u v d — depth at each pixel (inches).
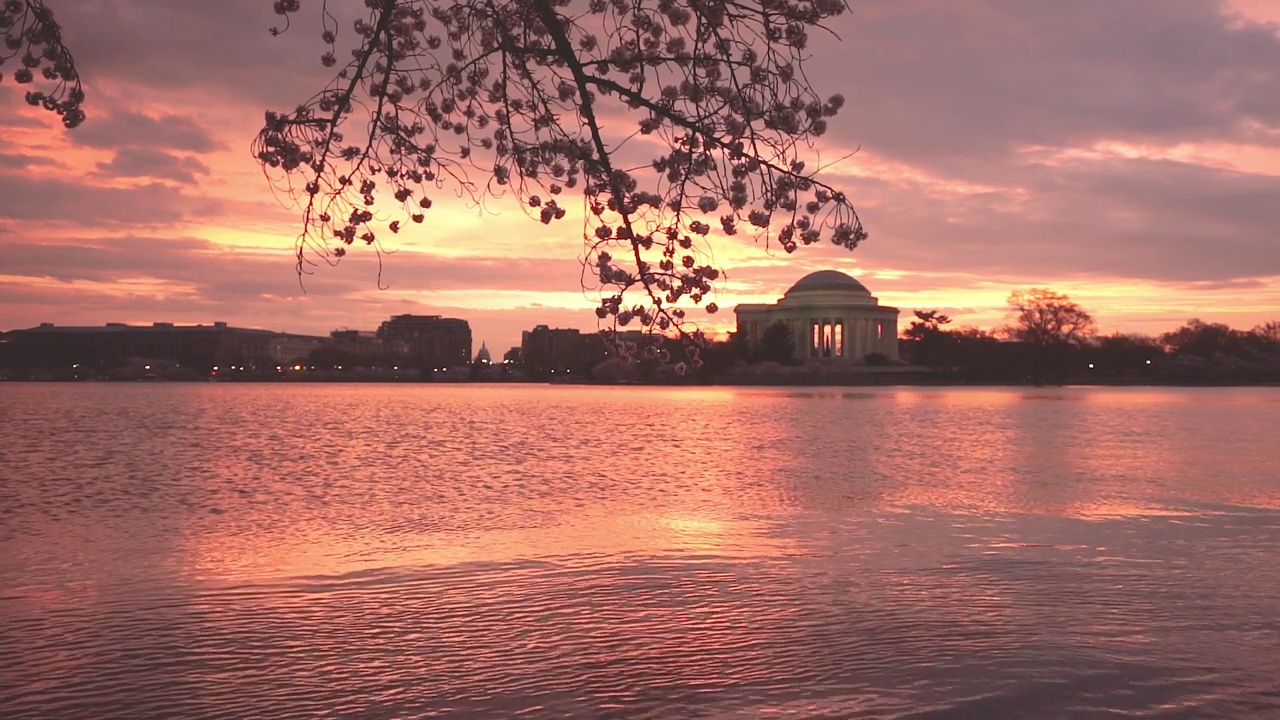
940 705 703.7
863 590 1005.2
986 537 1330.0
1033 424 3853.3
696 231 486.0
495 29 502.9
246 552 1256.8
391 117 519.5
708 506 1686.8
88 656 804.0
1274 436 3203.7
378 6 505.0
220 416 4471.0
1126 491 1873.8
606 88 471.2
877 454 2664.9
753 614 916.6
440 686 740.0
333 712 694.5
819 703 708.7
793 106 471.5
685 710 698.2
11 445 2965.1
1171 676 753.0
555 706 705.0
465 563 1159.6
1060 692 724.7
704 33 467.5
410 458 2583.7
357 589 1026.1
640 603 957.8
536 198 518.3
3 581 1079.0
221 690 732.7
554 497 1812.3
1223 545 1256.2
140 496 1828.2
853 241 477.4
